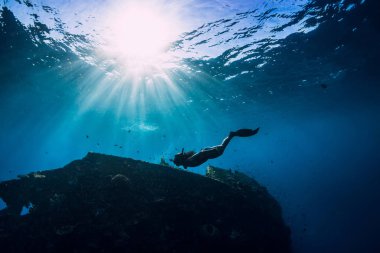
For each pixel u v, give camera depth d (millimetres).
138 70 17344
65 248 6484
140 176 8211
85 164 8250
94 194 7477
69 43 14266
